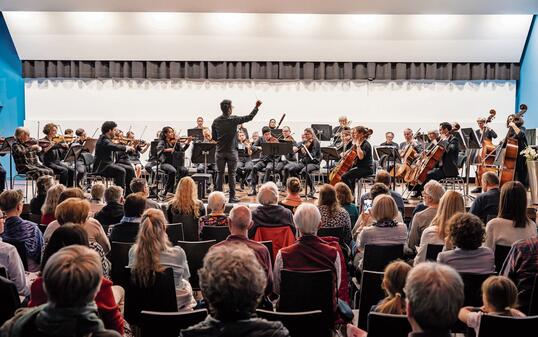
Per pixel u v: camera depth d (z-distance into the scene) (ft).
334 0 34.42
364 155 26.81
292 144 26.20
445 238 11.30
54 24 36.58
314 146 31.19
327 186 15.06
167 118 39.27
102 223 15.66
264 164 32.63
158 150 28.58
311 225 10.76
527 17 36.42
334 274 10.71
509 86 39.14
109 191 15.74
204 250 12.90
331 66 38.58
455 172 27.22
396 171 30.09
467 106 39.27
